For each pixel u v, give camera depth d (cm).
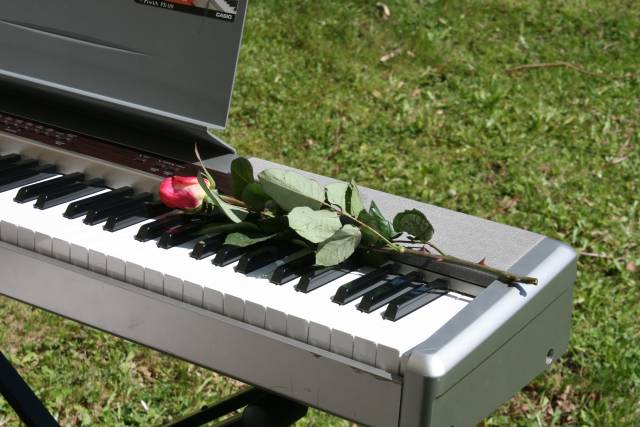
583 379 415
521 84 735
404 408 165
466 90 719
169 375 405
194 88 233
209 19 229
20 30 258
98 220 217
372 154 622
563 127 670
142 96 241
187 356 191
